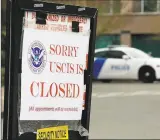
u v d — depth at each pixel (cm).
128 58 3575
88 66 680
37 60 630
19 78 618
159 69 3519
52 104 646
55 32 645
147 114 1720
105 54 3597
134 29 5338
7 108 620
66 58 657
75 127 675
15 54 614
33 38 627
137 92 2477
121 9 4628
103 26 4034
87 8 671
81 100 675
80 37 669
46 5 631
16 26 613
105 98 2273
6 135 624
